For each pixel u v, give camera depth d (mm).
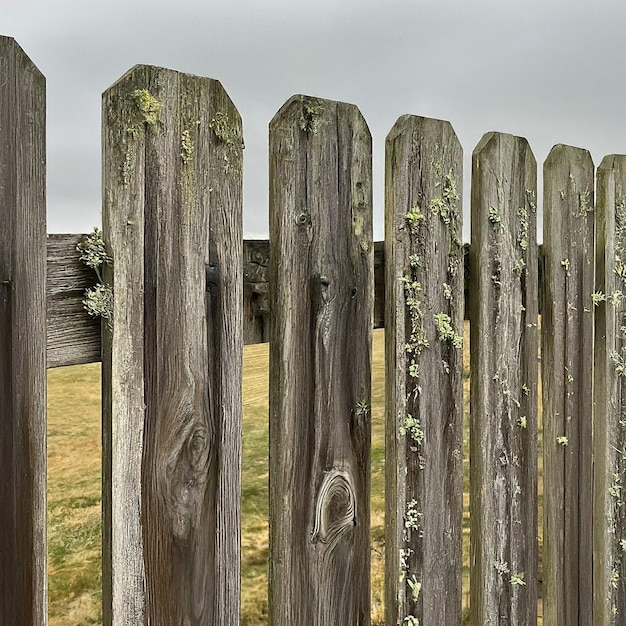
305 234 1579
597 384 2311
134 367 1348
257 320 1581
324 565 1639
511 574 2010
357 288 1675
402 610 1771
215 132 1442
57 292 1282
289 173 1542
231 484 1502
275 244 1540
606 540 2309
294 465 1578
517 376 2016
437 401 1841
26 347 1231
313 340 1604
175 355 1402
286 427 1562
